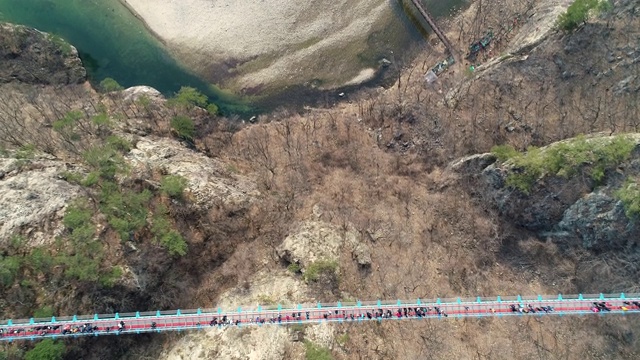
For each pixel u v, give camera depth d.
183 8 80.44
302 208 70.88
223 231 65.12
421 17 81.62
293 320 57.28
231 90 80.25
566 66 67.19
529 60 70.25
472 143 71.62
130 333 56.81
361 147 76.31
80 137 66.44
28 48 73.19
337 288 61.19
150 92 76.25
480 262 66.19
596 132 63.25
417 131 75.94
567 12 66.69
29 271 52.66
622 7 64.62
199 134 75.69
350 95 80.62
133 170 63.66
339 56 81.38
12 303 51.34
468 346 59.97
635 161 55.72
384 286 63.59
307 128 78.19
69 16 78.38
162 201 62.72
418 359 58.56
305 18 81.62
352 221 69.25
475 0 81.81
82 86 76.31
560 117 66.31
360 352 56.94
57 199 57.16
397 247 67.81
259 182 73.50
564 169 58.91
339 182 73.56
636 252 56.94
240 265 64.25
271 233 67.75
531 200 62.28
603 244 59.09
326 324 57.62
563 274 62.03
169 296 59.50
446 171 71.94
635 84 62.53
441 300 61.59
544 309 60.09
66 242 54.66
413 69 81.06
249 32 81.00
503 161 64.75
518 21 79.94
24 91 71.06
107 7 78.62
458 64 79.75
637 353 57.09
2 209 54.38
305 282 60.50
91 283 54.50
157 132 73.06
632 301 58.06
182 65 79.81
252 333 56.22
